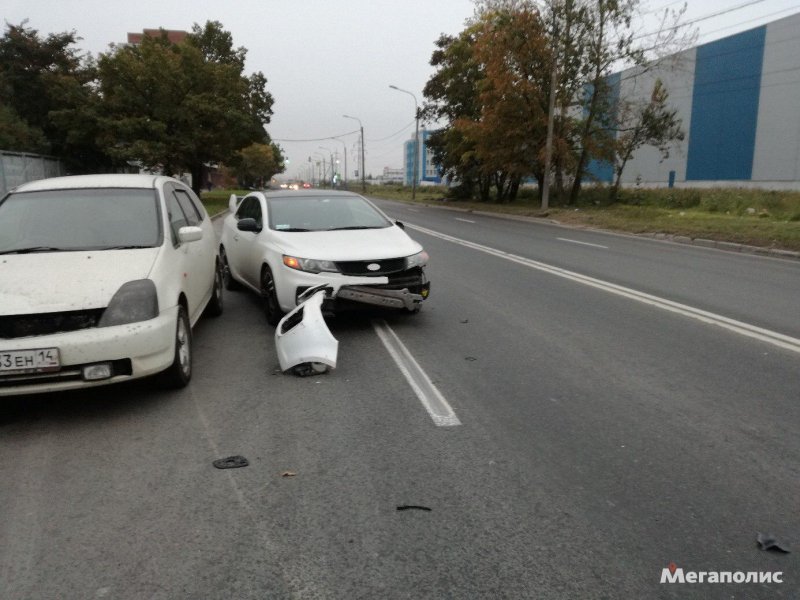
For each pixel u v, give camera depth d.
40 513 3.18
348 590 2.59
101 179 6.02
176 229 5.75
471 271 11.27
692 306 8.17
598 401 4.71
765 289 9.50
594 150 31.86
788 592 2.59
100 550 2.86
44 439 4.07
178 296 4.95
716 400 4.72
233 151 38.41
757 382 5.12
